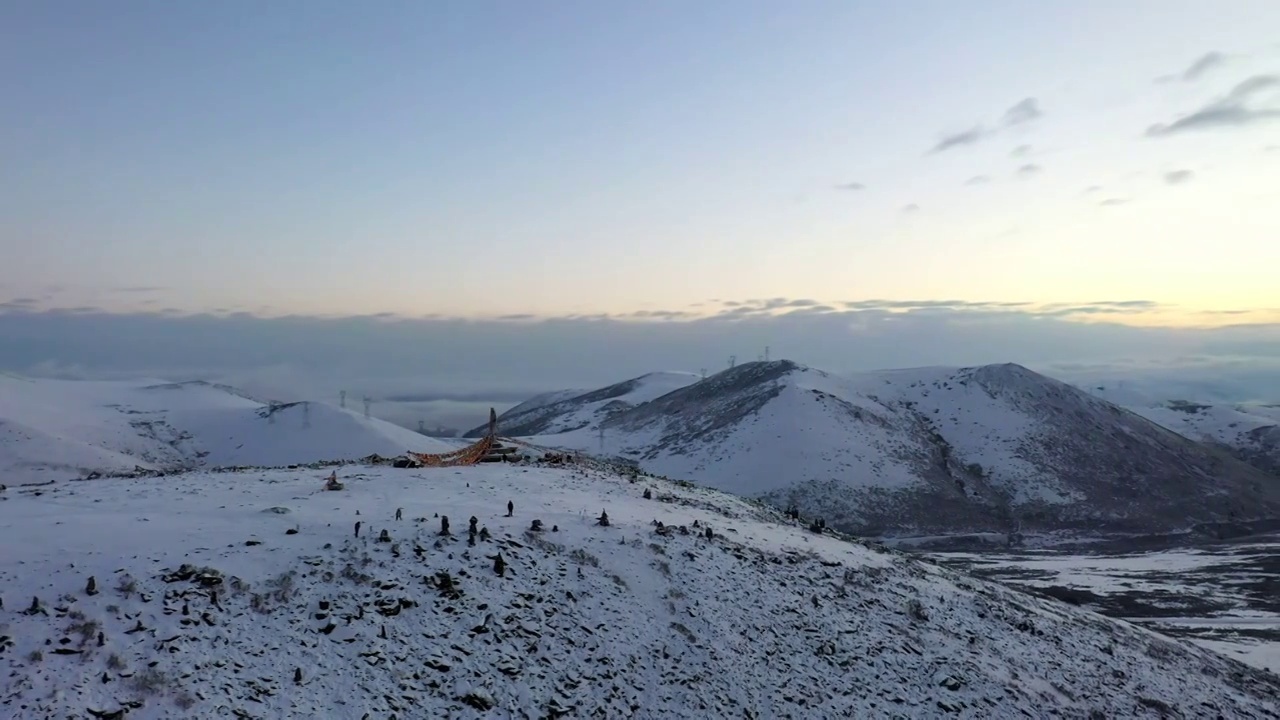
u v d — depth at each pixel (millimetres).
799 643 25406
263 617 20469
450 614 22234
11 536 22938
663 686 22094
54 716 16031
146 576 20859
